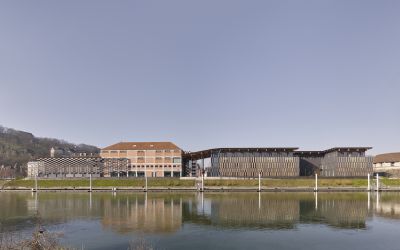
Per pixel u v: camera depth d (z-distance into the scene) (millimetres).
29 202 106688
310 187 170375
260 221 71125
